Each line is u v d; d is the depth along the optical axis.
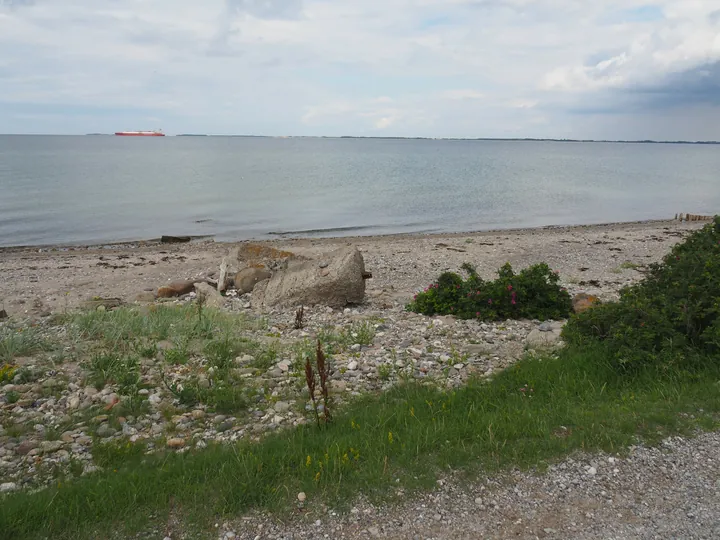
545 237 27.03
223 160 109.62
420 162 112.44
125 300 13.91
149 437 6.32
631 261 20.12
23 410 7.05
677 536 4.09
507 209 41.25
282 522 4.27
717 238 9.88
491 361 8.62
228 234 30.03
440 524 4.24
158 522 4.30
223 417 6.76
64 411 7.05
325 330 10.67
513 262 20.08
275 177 68.06
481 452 5.18
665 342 7.11
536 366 7.61
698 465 4.96
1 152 133.75
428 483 4.70
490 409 6.34
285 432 5.98
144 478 4.92
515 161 123.19
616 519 4.29
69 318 11.46
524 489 4.66
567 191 54.81
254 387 7.63
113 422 6.62
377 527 4.20
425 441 5.36
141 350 9.05
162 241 27.19
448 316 11.60
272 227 32.47
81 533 4.18
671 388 6.46
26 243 26.89
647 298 8.00
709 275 7.78
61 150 152.50
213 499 4.55
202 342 9.63
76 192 47.34
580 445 5.30
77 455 5.87
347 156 141.88
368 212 38.94
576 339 7.97
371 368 8.39
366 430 5.74
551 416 5.93
